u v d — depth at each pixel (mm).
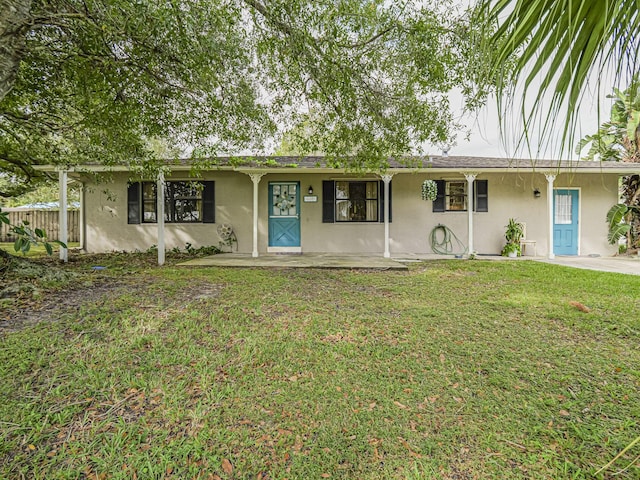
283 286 4840
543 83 900
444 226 9062
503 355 2680
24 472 1552
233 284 4902
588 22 845
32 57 4227
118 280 5121
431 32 3963
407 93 4539
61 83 4973
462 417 1950
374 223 9117
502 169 8141
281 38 4082
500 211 9008
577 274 5988
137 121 5133
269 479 1543
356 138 5074
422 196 8836
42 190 18141
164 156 8242
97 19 3490
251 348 2758
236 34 4102
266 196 9188
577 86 876
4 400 2027
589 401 2078
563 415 1953
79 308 3629
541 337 3033
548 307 3898
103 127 5215
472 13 987
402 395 2168
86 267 6562
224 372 2414
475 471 1573
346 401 2102
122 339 2875
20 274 4680
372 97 4617
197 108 5059
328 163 5574
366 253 9070
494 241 9016
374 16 3979
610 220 8867
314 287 4867
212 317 3414
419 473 1562
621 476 1527
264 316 3514
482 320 3463
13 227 4668
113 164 6465
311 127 5285
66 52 4168
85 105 5020
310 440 1780
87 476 1545
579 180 8977
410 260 7840
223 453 1686
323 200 9125
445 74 4148
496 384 2277
